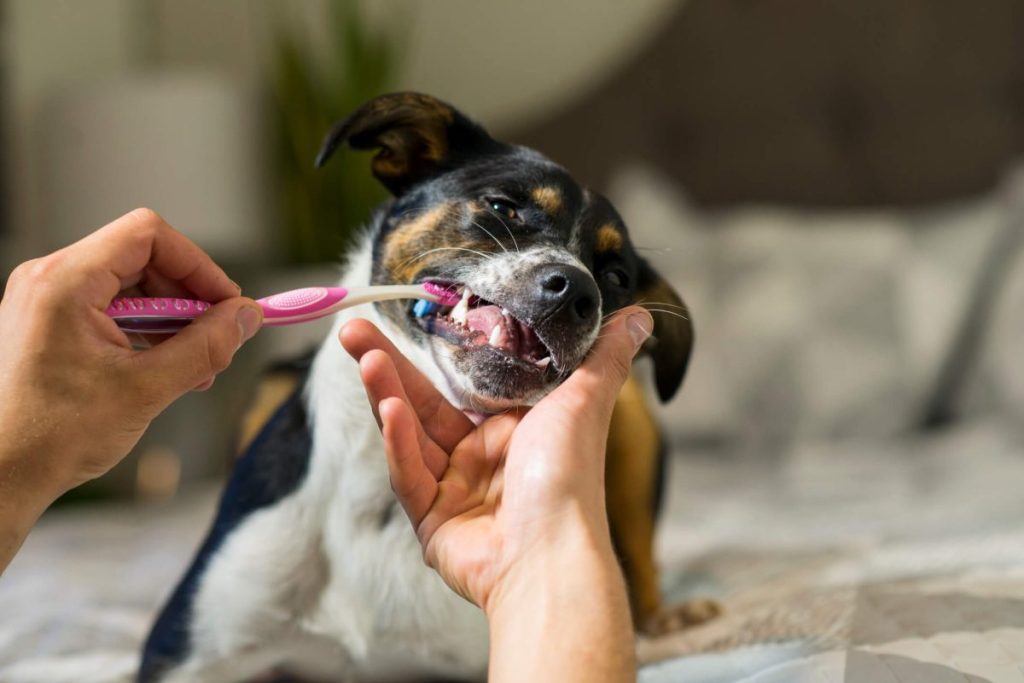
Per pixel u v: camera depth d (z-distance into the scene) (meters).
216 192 1.85
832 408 1.65
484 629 0.80
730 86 1.96
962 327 1.68
